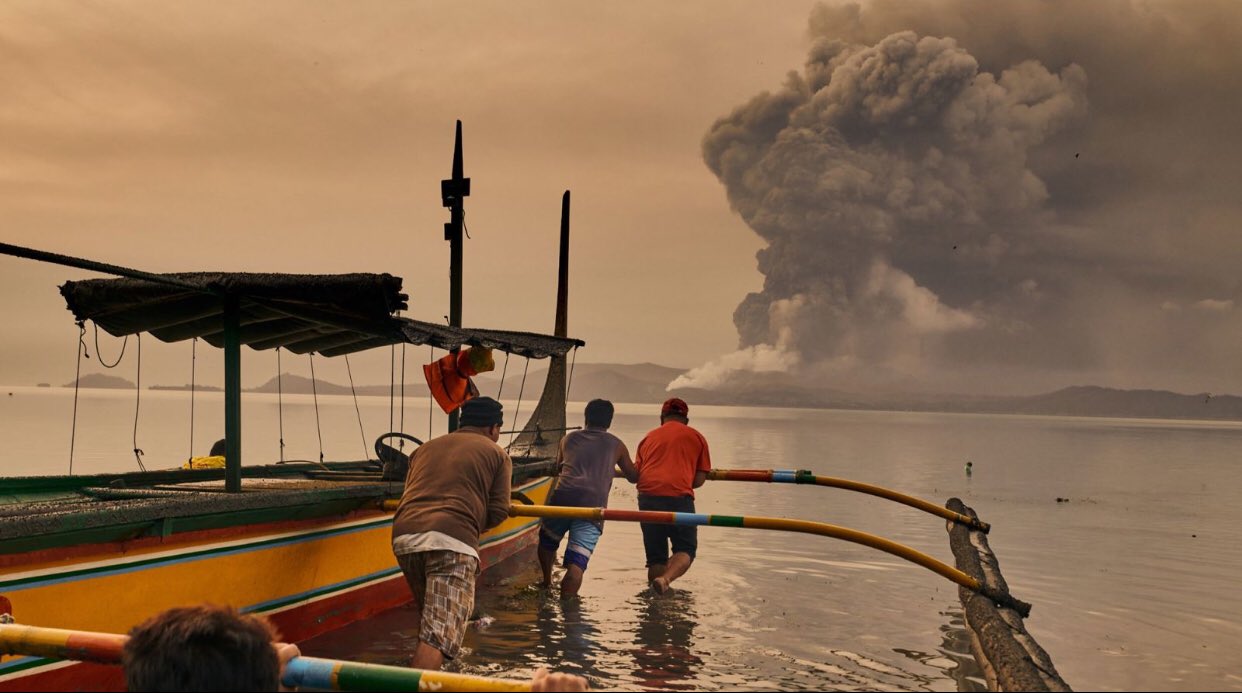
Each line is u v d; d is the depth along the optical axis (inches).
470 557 218.4
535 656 233.6
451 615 211.8
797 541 444.5
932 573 359.6
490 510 233.8
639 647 244.7
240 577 224.5
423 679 111.0
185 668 76.5
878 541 257.3
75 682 182.1
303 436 1706.4
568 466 329.4
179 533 203.5
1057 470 1111.0
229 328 243.8
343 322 262.5
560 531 329.1
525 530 412.2
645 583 338.3
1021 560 393.1
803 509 589.0
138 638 80.0
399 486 283.6
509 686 108.0
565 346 432.8
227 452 235.9
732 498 659.4
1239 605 304.8
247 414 3363.7
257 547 229.5
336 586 264.2
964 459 1358.3
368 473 350.6
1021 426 5398.6
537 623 270.7
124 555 189.8
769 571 360.8
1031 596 317.1
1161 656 241.1
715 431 2913.4
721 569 364.5
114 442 1277.1
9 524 160.4
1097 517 569.9
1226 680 219.8
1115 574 360.2
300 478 336.8
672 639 253.8
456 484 225.5
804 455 1418.6
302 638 251.1
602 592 319.9
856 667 229.0
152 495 241.9
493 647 242.1
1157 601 310.2
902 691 210.4
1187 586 337.1
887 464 1195.9
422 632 208.4
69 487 279.0
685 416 359.9
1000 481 899.4
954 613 290.2
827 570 364.2
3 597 165.8
